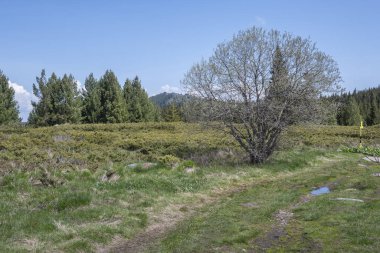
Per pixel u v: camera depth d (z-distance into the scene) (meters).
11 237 8.25
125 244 8.64
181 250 7.79
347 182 13.82
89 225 9.36
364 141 30.77
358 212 9.47
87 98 60.72
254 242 8.06
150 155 19.89
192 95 18.88
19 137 25.20
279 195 12.63
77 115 55.34
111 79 58.50
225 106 18.38
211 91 18.53
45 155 17.06
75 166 15.46
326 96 18.77
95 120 58.41
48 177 12.66
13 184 11.93
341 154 23.70
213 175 15.84
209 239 8.34
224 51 18.48
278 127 18.16
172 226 10.08
